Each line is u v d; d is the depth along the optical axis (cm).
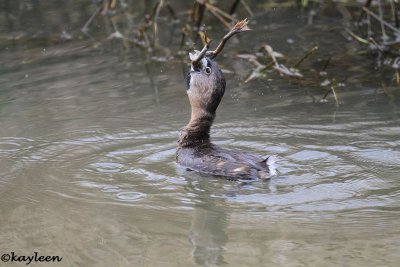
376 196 1066
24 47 1895
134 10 2159
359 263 884
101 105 1507
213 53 1287
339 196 1070
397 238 941
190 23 2005
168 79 1655
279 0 2186
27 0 2258
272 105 1477
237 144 1287
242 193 1093
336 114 1410
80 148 1293
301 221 997
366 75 1636
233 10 1952
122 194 1100
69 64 1767
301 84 1599
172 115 1442
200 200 1073
